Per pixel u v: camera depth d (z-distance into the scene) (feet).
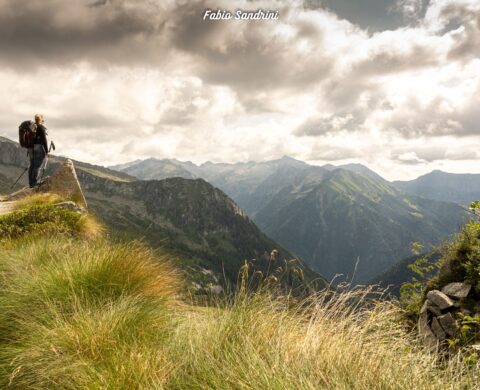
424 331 19.51
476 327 17.24
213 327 14.05
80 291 16.51
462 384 10.25
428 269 24.13
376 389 9.81
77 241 30.25
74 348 12.30
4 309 14.92
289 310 14.64
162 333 14.43
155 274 19.71
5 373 11.53
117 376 10.62
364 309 14.56
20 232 33.14
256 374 10.16
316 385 9.41
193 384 10.71
